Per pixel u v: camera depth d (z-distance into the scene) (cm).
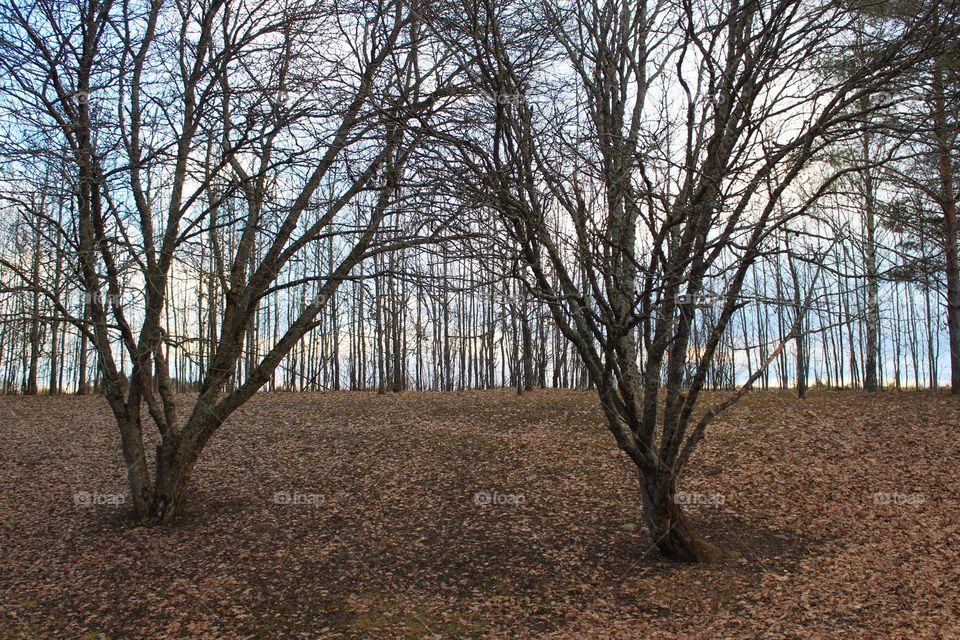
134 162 879
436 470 1307
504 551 855
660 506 761
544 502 1071
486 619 668
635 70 855
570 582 743
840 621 613
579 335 749
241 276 998
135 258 859
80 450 1577
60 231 845
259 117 862
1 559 885
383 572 802
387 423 1817
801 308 648
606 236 688
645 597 689
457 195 652
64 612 718
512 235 645
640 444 750
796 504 987
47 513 1091
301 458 1449
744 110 658
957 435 1266
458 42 697
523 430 1642
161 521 991
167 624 682
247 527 978
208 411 1007
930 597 650
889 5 684
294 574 802
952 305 1661
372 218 884
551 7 762
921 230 651
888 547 795
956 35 606
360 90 767
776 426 1453
